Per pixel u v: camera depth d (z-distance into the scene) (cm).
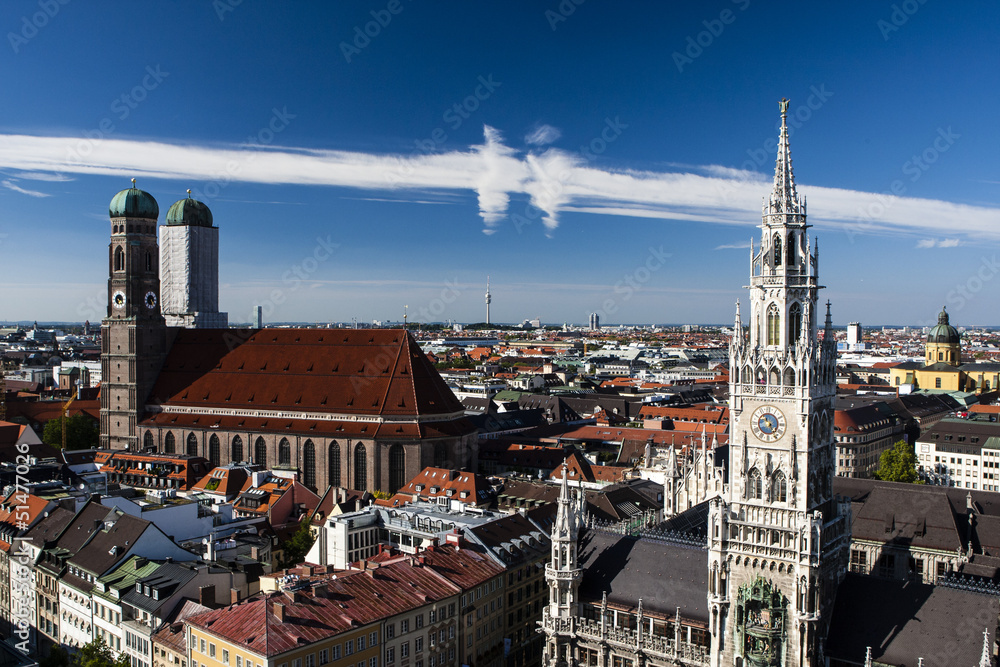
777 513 7862
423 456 19850
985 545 12481
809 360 7731
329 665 8906
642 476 18362
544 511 14238
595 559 9744
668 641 8612
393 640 9662
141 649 10606
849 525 8450
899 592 8031
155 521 13788
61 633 12556
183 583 10912
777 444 7881
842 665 7906
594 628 9112
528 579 12156
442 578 10738
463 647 10675
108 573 11662
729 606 8169
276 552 14762
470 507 16675
